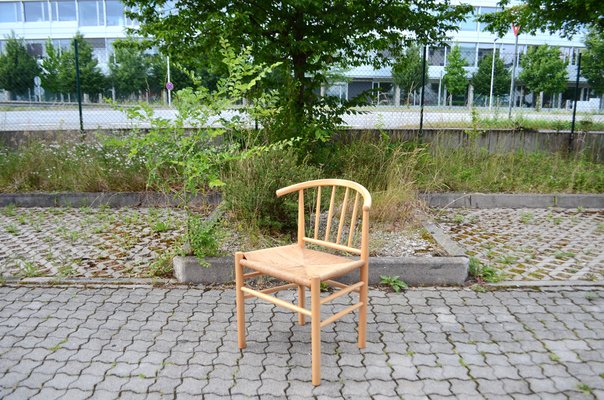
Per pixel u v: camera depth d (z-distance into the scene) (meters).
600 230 5.65
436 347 2.99
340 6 6.67
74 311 3.47
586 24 8.95
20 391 2.50
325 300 2.64
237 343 3.03
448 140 8.50
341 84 9.12
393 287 3.91
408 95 8.88
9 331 3.15
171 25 6.80
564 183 7.31
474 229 5.69
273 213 4.85
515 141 8.80
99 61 10.67
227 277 4.00
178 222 5.76
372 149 7.19
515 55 11.07
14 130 8.46
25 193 6.74
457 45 10.34
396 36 7.26
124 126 8.24
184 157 4.10
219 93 3.94
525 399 2.46
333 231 5.05
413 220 5.52
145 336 3.11
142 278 4.08
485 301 3.70
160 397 2.46
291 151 5.19
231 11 6.43
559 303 3.65
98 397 2.45
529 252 4.84
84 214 6.26
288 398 2.45
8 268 4.30
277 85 7.15
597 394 2.50
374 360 2.84
